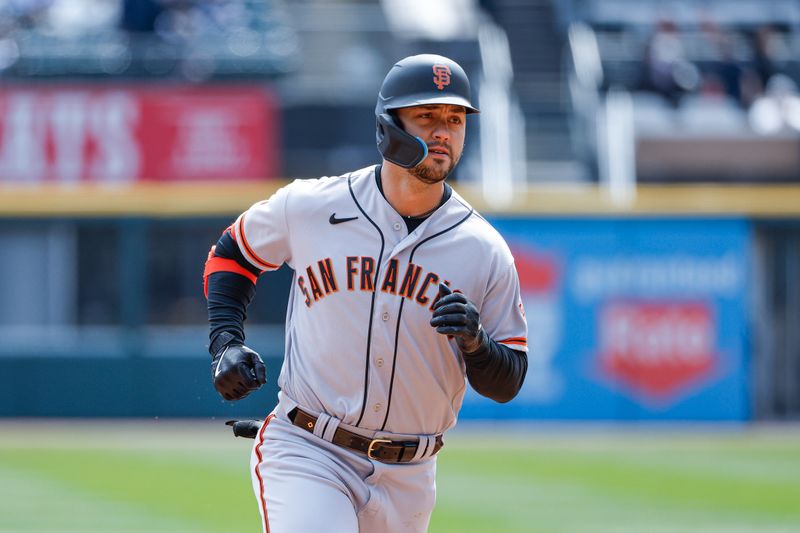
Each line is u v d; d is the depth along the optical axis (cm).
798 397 5591
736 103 6531
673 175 6122
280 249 1480
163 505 3422
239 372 1403
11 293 5553
